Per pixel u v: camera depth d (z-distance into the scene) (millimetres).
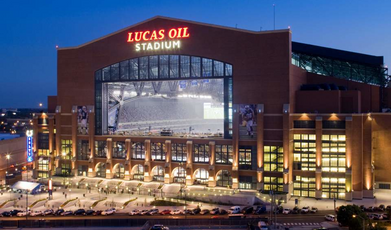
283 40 125750
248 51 129625
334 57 154375
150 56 143625
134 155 147125
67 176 153375
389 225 95750
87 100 153000
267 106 127438
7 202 126000
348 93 131000
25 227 100562
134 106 148750
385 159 135500
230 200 121812
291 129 126812
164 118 144000
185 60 139125
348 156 122812
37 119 161750
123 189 139125
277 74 126312
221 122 135000
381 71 156250
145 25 144000
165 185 137875
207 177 136750
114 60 148750
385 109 142750
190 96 139625
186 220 98875
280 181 126312
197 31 136625
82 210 113875
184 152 139125
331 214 109125
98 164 152250
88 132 152625
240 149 131000
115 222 100312
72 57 155125
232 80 132125
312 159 126562
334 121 124562
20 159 190125
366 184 125562
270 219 99750
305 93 132375
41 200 127312
